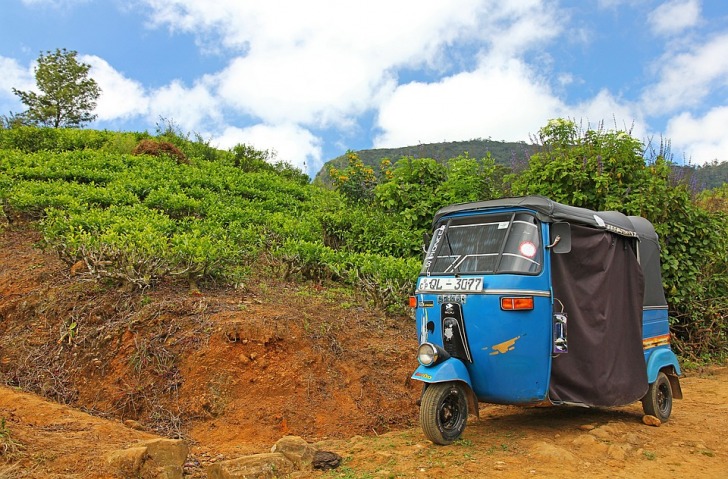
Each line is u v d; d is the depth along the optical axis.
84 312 7.91
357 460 5.37
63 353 7.46
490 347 5.86
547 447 5.53
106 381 6.96
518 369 5.85
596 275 6.54
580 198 11.13
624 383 6.67
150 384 6.75
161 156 19.92
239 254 10.84
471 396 6.00
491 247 6.19
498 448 5.72
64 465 4.68
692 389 9.34
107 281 8.41
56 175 15.00
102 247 8.66
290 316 7.85
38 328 7.96
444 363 5.81
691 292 11.44
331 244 13.45
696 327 11.55
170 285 8.65
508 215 6.29
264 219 14.20
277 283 10.19
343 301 9.72
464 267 6.24
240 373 6.88
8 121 25.83
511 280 5.83
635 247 7.40
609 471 5.17
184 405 6.57
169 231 11.24
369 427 6.92
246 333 7.20
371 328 8.84
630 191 11.26
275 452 5.20
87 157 18.02
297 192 19.47
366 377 7.62
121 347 7.18
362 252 12.74
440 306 6.17
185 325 7.32
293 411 6.72
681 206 11.20
